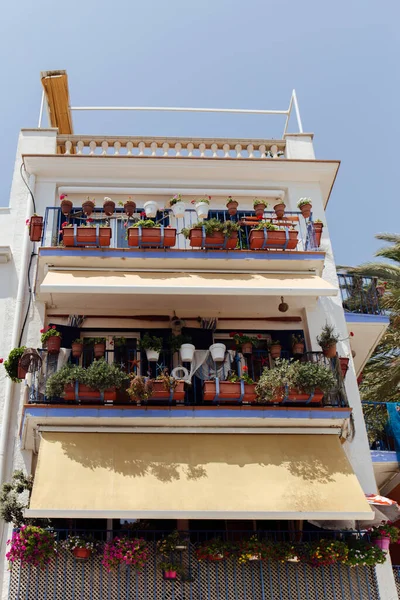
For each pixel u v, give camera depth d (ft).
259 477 37.86
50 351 41.37
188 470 37.83
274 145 57.41
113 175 52.24
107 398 39.83
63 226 46.03
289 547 37.11
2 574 37.45
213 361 43.60
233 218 51.90
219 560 37.09
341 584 37.35
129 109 59.57
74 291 42.01
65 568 35.96
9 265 47.83
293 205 52.65
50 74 60.13
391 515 39.93
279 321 47.83
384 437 51.62
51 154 51.31
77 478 36.50
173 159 52.08
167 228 45.68
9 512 36.96
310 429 41.22
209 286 43.04
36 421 39.29
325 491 37.40
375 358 68.08
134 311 47.09
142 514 35.14
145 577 36.32
